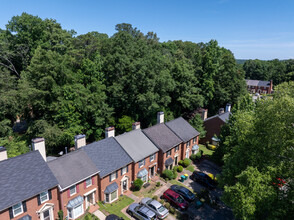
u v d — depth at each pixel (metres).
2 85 38.22
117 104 41.78
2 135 33.94
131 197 26.73
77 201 22.39
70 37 48.53
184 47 101.31
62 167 22.62
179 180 31.56
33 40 45.16
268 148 18.84
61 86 34.84
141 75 38.69
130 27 85.94
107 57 42.00
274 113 17.56
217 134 43.66
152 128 34.72
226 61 60.78
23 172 20.11
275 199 17.31
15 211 18.25
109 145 28.11
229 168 22.16
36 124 32.53
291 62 114.12
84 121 37.84
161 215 22.91
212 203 25.94
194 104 51.12
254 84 112.25
